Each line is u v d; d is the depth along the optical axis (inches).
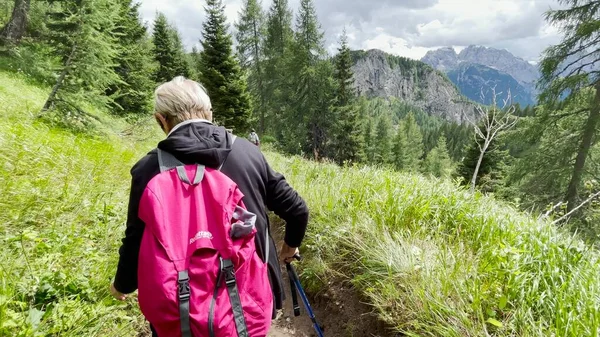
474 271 98.9
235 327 43.0
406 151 2448.3
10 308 80.3
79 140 248.4
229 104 1050.7
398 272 104.3
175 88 55.4
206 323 40.5
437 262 106.1
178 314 40.6
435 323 85.2
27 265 92.9
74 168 175.8
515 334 80.3
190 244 44.1
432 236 129.6
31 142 184.9
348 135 1387.8
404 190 159.2
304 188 190.5
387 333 93.3
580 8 460.1
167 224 44.5
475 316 86.0
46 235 112.9
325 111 1449.3
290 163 312.8
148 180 49.6
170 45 1364.4
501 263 100.5
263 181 57.4
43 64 560.4
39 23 690.8
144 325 94.1
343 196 165.8
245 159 55.3
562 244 115.3
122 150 297.6
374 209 143.3
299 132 1456.7
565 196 493.7
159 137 514.3
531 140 528.7
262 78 1617.9
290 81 1515.7
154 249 43.4
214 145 52.3
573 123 492.4
